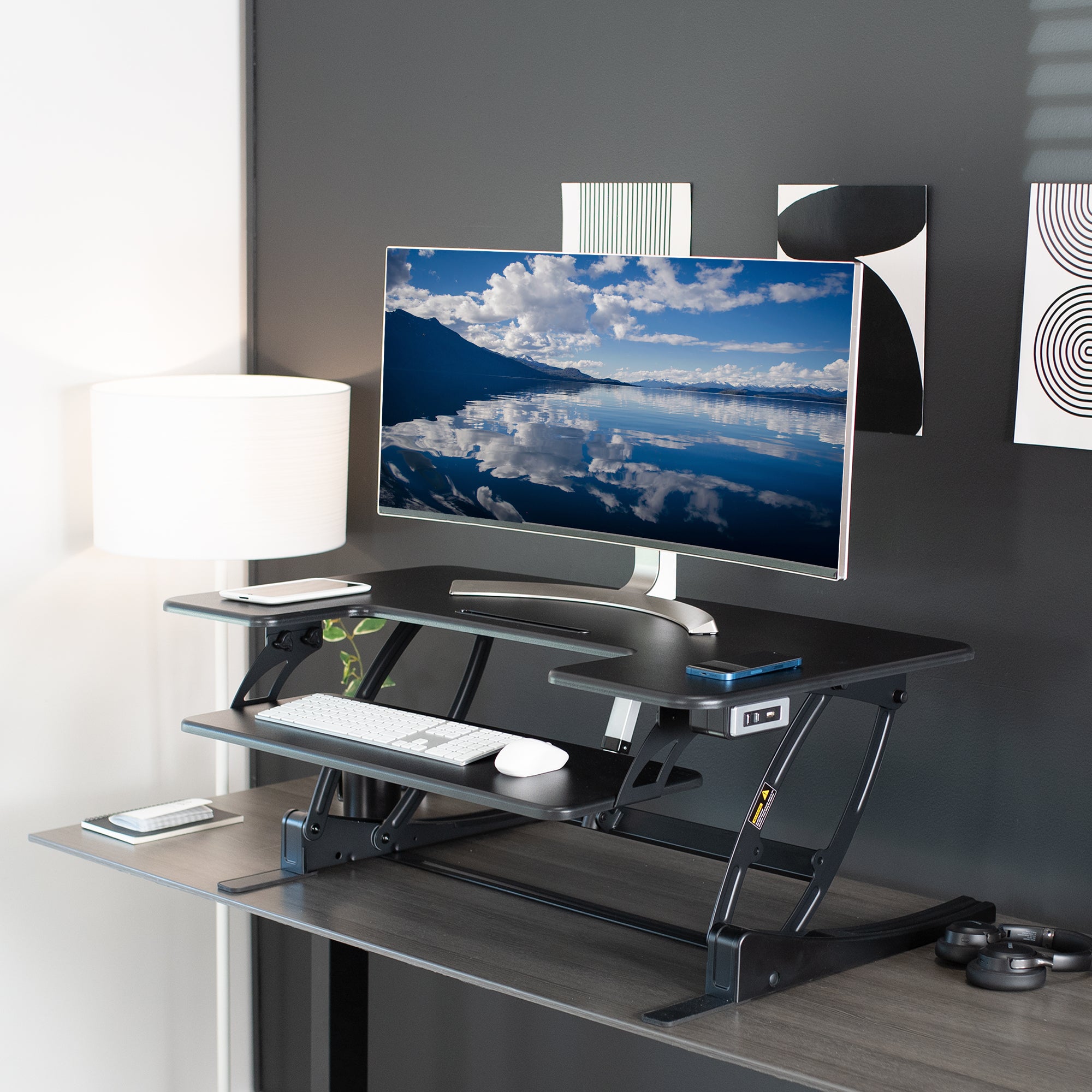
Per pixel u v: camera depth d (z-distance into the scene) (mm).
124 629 2727
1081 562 1897
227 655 2822
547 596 2102
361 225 2666
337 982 2174
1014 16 1885
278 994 3023
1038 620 1940
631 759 1834
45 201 2510
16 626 2555
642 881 2035
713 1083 2391
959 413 1981
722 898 1652
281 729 1984
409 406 2164
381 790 2174
